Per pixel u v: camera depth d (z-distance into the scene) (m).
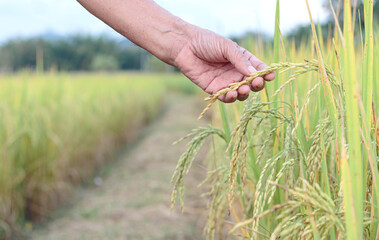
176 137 8.55
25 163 3.92
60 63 48.12
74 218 4.03
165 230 3.51
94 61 46.41
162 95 18.23
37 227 3.85
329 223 0.75
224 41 1.06
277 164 1.12
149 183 5.07
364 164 0.85
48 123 4.16
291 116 1.02
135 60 53.25
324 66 0.87
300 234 0.80
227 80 1.14
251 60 1.08
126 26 1.21
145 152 7.25
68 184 4.75
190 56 1.16
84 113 5.97
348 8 0.72
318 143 0.90
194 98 19.88
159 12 1.22
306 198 0.70
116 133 8.06
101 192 4.94
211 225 1.31
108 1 1.21
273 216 1.14
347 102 0.71
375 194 0.82
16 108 4.07
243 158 1.00
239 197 1.40
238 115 1.68
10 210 3.72
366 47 0.87
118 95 9.32
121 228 3.67
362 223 0.71
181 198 1.08
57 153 4.45
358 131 0.69
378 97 1.03
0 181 3.56
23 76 4.85
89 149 5.96
